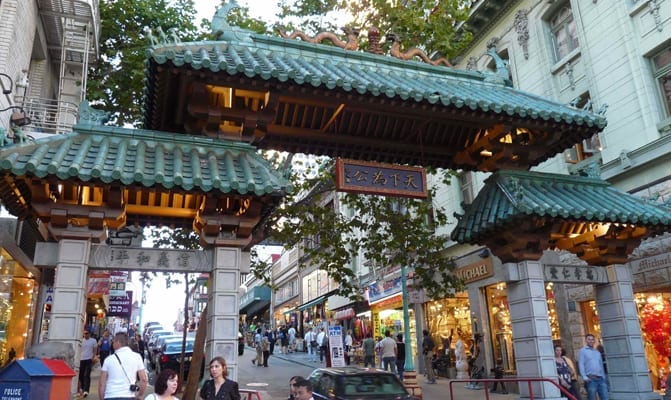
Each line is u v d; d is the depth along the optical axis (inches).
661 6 563.8
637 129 571.8
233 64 315.9
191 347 749.3
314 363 1054.4
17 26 502.9
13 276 536.4
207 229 307.0
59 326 271.0
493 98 399.5
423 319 933.8
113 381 263.0
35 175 257.8
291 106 377.4
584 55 655.8
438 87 398.0
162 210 346.9
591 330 618.2
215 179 282.8
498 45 826.2
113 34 778.8
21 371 210.5
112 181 268.1
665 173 538.6
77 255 286.2
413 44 608.7
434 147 441.1
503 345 731.4
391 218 613.3
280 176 308.8
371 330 1176.8
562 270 428.1
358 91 337.1
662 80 568.1
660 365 542.9
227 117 335.3
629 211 394.0
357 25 626.5
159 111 354.6
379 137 421.4
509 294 416.2
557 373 413.4
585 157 661.3
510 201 385.4
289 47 388.8
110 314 1151.0
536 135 426.0
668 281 520.4
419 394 593.9
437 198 941.2
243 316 2534.5
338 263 590.9
